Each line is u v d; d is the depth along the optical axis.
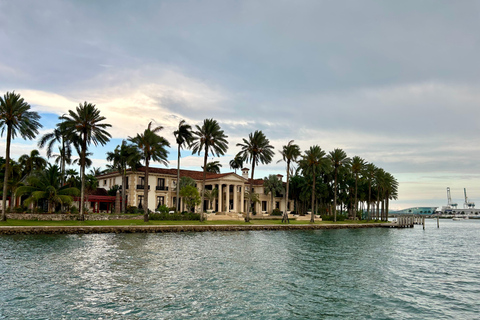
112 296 17.50
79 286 19.06
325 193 97.44
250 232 56.44
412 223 93.88
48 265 23.98
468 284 22.27
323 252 34.84
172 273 22.77
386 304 17.47
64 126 52.41
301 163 84.25
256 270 24.55
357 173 98.31
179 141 68.19
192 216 63.69
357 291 19.70
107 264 24.98
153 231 49.50
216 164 109.12
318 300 17.83
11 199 60.19
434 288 20.97
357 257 32.19
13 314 14.77
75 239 38.59
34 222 47.25
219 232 53.75
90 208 71.44
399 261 30.94
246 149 69.69
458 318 15.56
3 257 26.44
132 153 60.84
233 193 85.44
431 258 33.78
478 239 59.47
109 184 81.94
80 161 68.88
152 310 15.72
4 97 46.72
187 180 76.38
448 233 75.31
